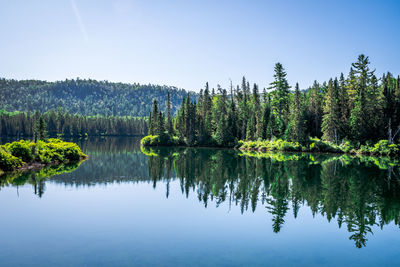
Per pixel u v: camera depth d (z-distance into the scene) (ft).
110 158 141.69
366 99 180.65
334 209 51.83
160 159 139.23
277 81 221.46
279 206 53.72
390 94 183.52
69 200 56.18
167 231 39.42
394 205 54.39
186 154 169.48
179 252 32.17
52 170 93.97
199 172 96.02
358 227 42.22
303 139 187.11
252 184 75.36
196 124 254.88
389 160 137.80
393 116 174.91
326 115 187.83
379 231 40.50
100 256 30.83
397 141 165.17
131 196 60.70
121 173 92.43
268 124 216.33
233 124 242.78
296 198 60.08
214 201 57.16
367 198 59.88
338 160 134.92
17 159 94.02
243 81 298.15
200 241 35.83
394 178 84.23
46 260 29.73
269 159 139.13
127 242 35.06
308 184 75.25
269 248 33.81
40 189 65.41
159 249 32.96
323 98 240.94
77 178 80.89
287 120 220.84
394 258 31.55
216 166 111.75
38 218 44.52
